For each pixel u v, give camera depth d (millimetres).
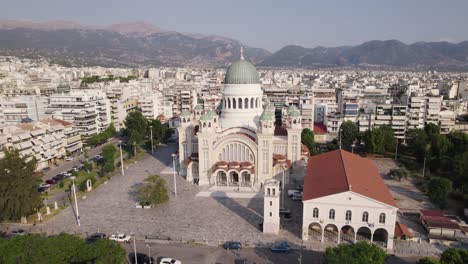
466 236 97312
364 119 199750
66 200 128250
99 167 166125
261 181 140375
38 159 160125
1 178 108000
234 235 101750
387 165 168625
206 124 140000
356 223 93750
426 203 122875
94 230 105688
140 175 156250
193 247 95500
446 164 147250
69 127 186500
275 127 163250
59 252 74500
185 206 122625
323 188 99625
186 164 147750
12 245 75625
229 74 151500
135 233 103562
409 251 91250
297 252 92062
